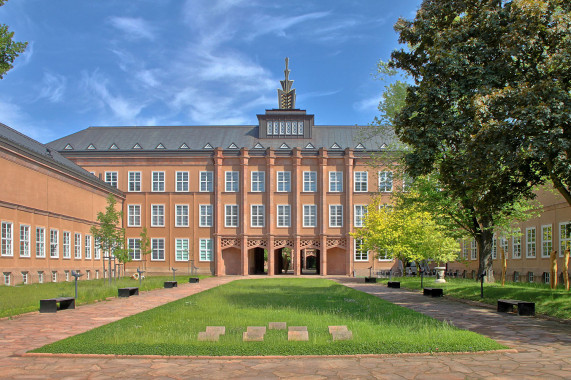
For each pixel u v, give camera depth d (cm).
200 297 2348
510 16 1794
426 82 1973
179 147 5697
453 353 1052
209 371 924
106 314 1766
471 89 1855
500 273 4469
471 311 1847
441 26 2072
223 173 5606
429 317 1600
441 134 1914
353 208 5553
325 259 5503
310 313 1692
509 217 2933
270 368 943
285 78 6250
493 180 1902
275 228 5556
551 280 2141
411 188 3322
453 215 3084
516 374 892
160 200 5581
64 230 4069
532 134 1589
